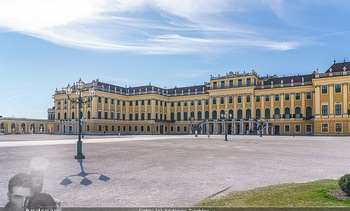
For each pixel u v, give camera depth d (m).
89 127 74.06
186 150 20.14
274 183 8.45
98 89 74.81
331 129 55.84
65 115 81.94
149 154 17.17
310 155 16.53
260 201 5.97
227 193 6.98
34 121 79.62
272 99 67.44
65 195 7.03
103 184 8.36
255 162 13.34
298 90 63.91
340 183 6.32
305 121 62.03
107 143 28.58
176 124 84.94
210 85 77.81
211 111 76.69
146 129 81.56
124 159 14.52
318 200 5.87
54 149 20.61
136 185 8.23
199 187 7.94
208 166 12.02
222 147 23.19
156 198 6.73
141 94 83.56
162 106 85.50
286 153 17.77
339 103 55.44
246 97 70.81
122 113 84.88
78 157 14.79
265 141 33.19
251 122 68.50
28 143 27.80
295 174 10.05
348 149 20.88
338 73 55.84
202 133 76.50
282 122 65.44
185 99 84.19
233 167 11.73
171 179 9.13
